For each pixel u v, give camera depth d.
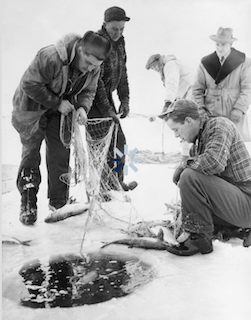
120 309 1.38
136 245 1.87
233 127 1.79
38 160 2.14
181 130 1.82
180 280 1.57
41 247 1.87
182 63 2.35
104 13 2.16
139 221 2.13
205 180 1.71
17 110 2.09
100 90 2.23
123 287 1.52
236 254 1.76
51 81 1.97
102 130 2.29
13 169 2.34
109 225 2.12
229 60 2.25
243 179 1.79
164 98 2.41
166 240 1.89
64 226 2.10
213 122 1.78
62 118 2.07
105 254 1.80
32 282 1.56
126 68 2.35
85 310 1.38
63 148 2.19
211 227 1.76
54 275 1.61
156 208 2.26
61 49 1.90
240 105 2.26
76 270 1.65
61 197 2.25
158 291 1.50
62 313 1.35
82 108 2.09
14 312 1.37
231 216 1.76
